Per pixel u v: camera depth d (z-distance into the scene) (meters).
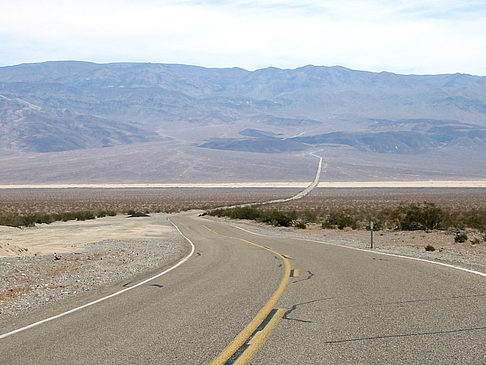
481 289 10.84
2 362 6.65
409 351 6.64
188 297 10.73
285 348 6.83
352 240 26.72
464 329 7.68
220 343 7.14
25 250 23.28
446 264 15.19
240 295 10.76
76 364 6.45
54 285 13.27
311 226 40.25
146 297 10.96
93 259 19.14
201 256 19.58
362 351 6.67
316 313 8.88
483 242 23.36
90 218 57.62
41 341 7.62
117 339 7.55
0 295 11.96
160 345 7.14
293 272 14.12
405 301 9.80
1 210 72.50
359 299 10.06
